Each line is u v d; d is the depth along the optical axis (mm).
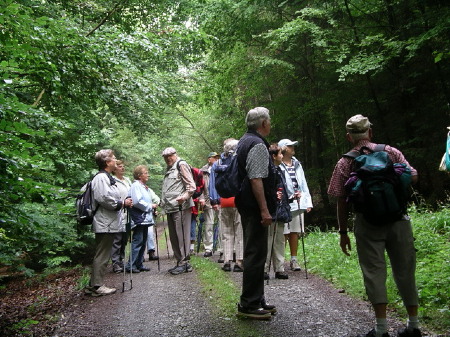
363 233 3227
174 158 6941
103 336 3904
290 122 17844
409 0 12070
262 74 16922
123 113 9000
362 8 13562
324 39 13438
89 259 12609
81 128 8773
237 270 6590
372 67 11328
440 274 4422
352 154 3361
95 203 5609
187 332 3803
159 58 10023
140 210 7402
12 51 4117
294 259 6555
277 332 3629
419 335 3162
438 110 12648
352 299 4570
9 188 3357
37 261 10570
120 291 5801
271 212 3967
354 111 15781
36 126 4922
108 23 10188
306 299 4703
